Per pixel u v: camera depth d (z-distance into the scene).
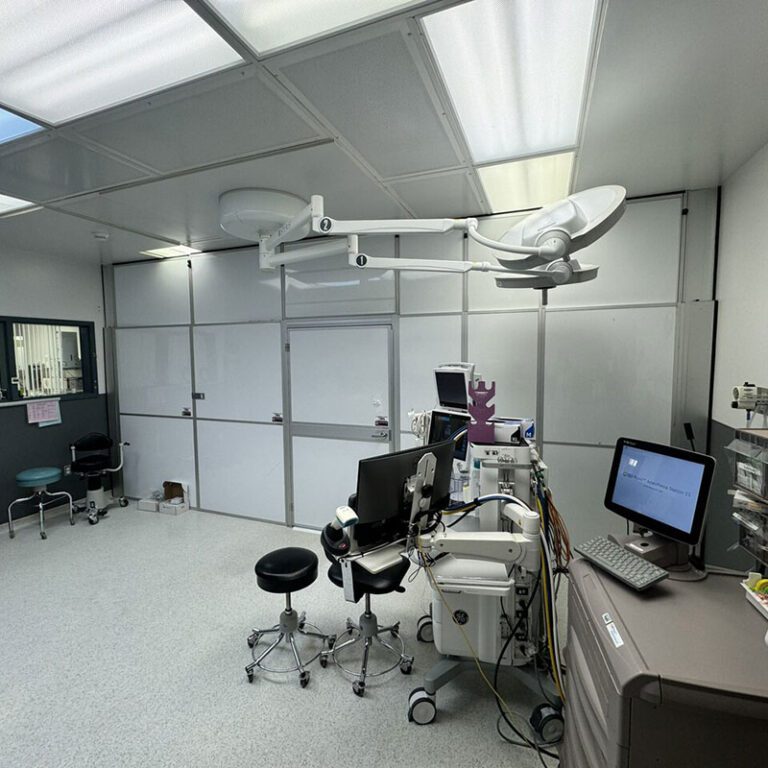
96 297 4.71
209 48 1.39
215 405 4.29
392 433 3.59
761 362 2.11
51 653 2.29
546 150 2.14
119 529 3.97
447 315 3.36
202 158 2.17
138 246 3.96
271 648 2.20
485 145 2.09
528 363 3.16
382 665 2.19
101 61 1.44
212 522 4.15
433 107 1.73
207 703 1.95
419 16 1.27
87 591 2.89
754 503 1.38
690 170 2.41
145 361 4.61
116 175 2.37
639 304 2.87
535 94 1.69
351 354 3.68
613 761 1.00
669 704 0.93
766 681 0.93
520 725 1.82
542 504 1.88
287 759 1.68
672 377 2.83
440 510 1.83
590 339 3.00
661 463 1.47
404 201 2.85
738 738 0.93
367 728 1.82
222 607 2.70
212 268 4.19
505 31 1.35
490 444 1.90
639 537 1.47
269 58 1.42
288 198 2.66
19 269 4.02
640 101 1.71
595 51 1.43
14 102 1.66
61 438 4.37
